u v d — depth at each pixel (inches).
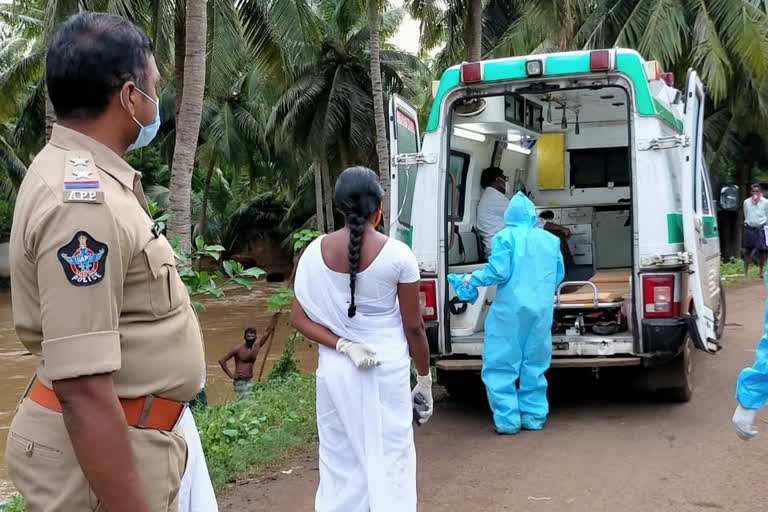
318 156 1130.0
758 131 964.6
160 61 606.9
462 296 236.1
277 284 1364.4
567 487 188.1
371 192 133.5
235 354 393.7
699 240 264.8
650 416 247.3
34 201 73.8
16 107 1061.1
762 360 134.6
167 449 82.4
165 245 82.7
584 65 235.9
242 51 775.1
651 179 231.5
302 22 701.3
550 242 235.6
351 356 133.3
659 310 230.8
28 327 76.9
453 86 249.1
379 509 131.0
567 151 374.6
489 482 193.6
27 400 80.4
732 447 213.0
